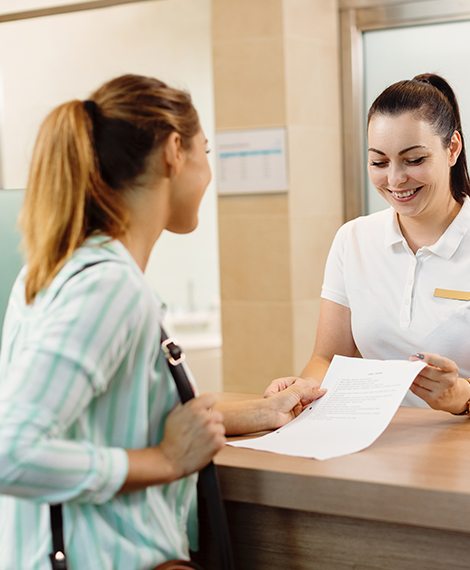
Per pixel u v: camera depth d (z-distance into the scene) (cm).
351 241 214
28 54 452
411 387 161
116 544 115
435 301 198
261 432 154
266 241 373
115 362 111
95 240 116
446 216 198
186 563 120
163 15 441
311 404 163
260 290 377
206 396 121
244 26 367
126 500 117
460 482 122
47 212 117
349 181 388
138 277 115
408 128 184
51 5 431
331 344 218
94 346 107
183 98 126
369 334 209
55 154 118
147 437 120
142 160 120
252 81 368
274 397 159
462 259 196
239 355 385
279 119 364
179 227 131
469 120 361
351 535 136
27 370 104
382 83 378
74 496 107
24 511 117
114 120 119
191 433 118
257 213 374
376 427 145
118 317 109
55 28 447
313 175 375
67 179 117
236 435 154
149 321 116
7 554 117
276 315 374
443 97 190
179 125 123
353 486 125
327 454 137
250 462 136
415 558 131
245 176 374
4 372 120
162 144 121
